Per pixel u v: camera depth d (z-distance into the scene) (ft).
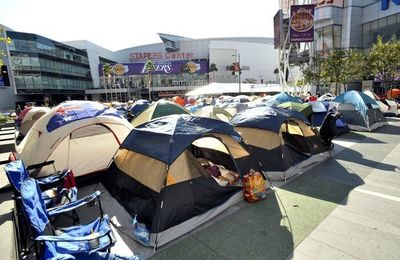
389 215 13.94
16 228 11.69
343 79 73.56
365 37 98.78
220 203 14.71
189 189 13.89
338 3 98.63
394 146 27.86
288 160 20.18
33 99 169.89
